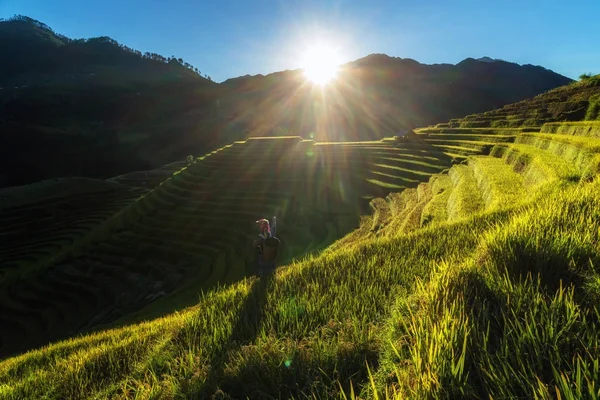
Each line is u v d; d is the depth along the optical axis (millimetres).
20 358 13414
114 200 86125
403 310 4156
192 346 4941
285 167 62531
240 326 5125
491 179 22234
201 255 43031
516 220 6477
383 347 3537
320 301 5281
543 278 3973
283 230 44562
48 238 58031
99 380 6262
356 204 46062
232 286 7957
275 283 7027
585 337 2680
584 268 4051
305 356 3709
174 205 57938
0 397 7184
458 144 50062
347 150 65938
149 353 5723
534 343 2594
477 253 5555
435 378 2465
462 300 3559
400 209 35531
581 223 5344
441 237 8445
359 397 2762
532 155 24000
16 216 74688
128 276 42812
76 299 40406
